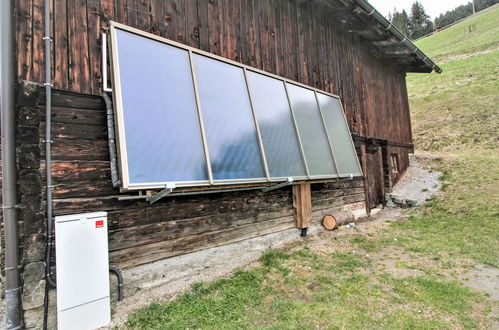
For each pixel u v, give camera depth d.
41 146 2.67
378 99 9.25
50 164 2.66
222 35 4.45
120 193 3.09
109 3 3.21
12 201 2.46
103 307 2.61
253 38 4.98
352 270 3.86
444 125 14.75
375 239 5.35
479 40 29.25
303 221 5.27
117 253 3.02
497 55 21.89
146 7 3.53
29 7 2.70
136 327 2.56
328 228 5.88
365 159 7.73
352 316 2.69
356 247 4.88
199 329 2.51
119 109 2.65
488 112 14.17
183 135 3.05
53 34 2.80
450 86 19.36
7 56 2.49
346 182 6.95
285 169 4.24
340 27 7.55
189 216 3.70
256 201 4.67
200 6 4.19
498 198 6.80
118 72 2.77
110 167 3.05
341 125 6.34
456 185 8.24
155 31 3.59
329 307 2.87
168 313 2.76
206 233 3.87
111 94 3.06
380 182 8.52
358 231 5.89
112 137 2.91
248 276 3.63
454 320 2.62
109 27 2.99
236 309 2.85
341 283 3.44
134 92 2.82
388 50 9.35
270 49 5.30
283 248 4.79
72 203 2.78
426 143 13.70
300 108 5.25
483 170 8.77
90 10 3.07
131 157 2.57
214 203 4.02
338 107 6.57
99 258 2.62
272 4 5.51
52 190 2.68
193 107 3.29
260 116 4.22
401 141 10.73
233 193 4.31
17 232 2.48
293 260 4.23
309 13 6.47
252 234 4.52
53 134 2.73
